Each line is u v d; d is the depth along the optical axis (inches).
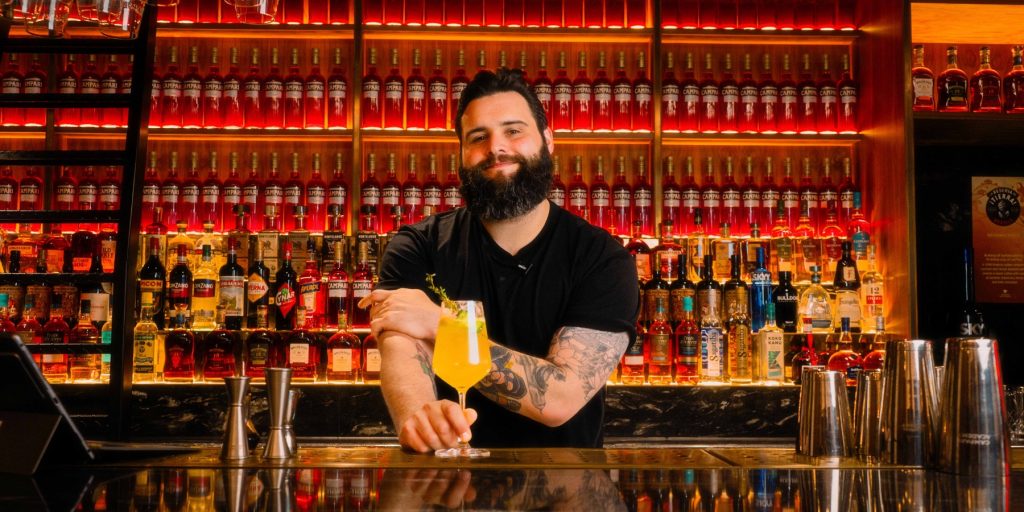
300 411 135.6
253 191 149.0
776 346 142.1
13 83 149.5
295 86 150.0
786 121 153.4
